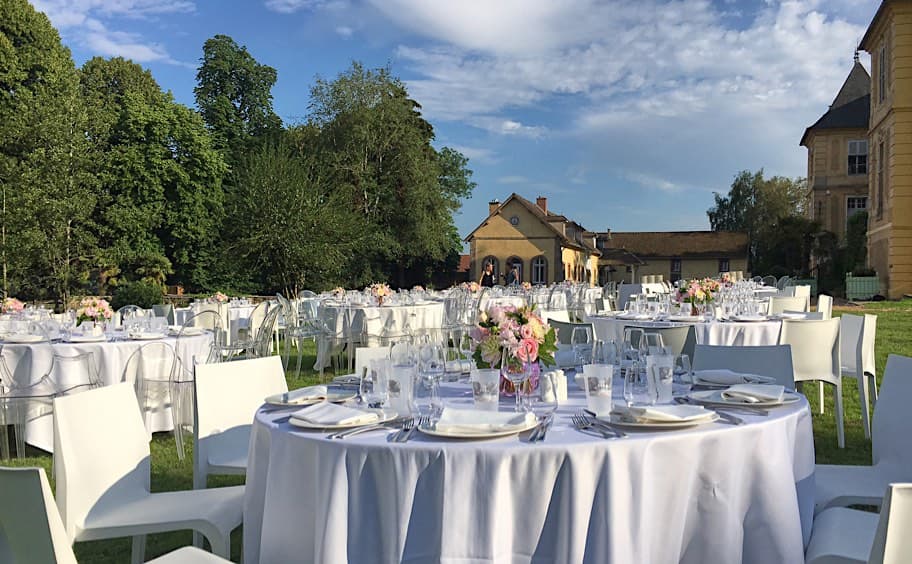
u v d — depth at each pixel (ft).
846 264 90.94
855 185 107.55
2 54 73.15
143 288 70.03
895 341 37.78
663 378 8.72
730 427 7.61
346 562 7.00
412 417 8.25
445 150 136.46
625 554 6.95
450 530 6.77
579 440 7.09
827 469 10.27
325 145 107.14
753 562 7.73
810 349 16.88
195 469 10.79
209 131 112.98
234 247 92.32
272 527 7.75
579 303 53.88
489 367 9.58
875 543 4.73
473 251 143.54
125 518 8.86
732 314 23.13
